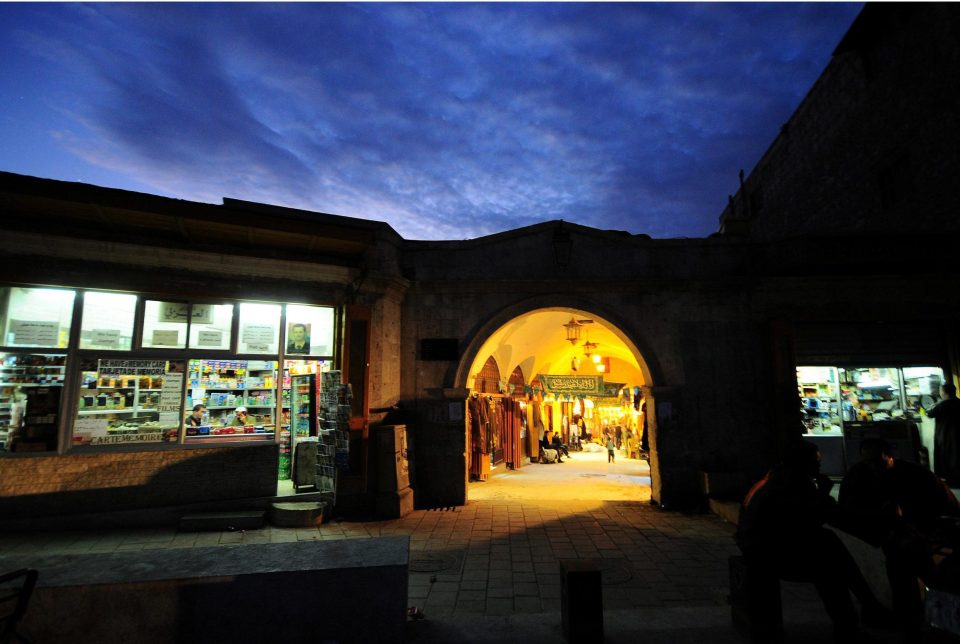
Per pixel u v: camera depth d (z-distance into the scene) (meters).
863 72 13.00
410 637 3.68
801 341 9.90
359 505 8.36
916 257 9.65
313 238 7.83
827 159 14.64
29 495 6.55
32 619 2.95
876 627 3.54
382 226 9.41
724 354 9.71
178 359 7.67
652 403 9.60
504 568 5.85
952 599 2.89
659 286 9.84
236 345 8.05
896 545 3.59
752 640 3.55
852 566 3.49
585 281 9.80
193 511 7.29
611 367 21.62
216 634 3.14
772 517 3.53
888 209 12.26
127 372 7.35
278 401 8.18
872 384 9.84
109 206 6.54
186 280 7.70
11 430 6.67
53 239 6.89
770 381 9.54
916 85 11.38
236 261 7.95
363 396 8.62
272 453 7.93
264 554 3.57
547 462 17.62
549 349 18.05
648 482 12.84
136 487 7.05
